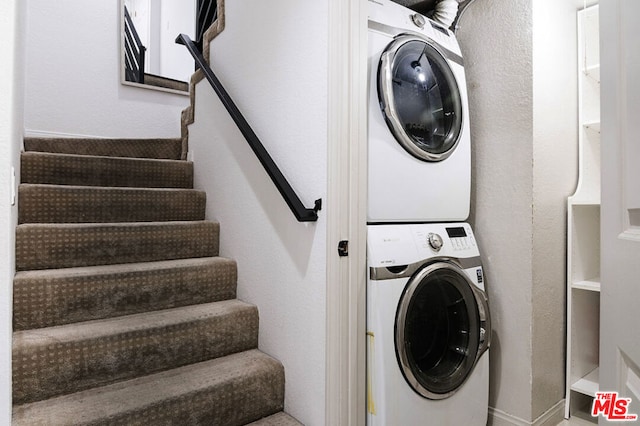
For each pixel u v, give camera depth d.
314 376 1.48
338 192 1.39
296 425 1.54
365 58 1.45
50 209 1.99
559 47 1.89
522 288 1.77
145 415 1.33
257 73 1.87
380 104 1.55
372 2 1.59
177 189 2.48
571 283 1.92
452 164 1.79
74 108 3.33
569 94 1.96
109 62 3.50
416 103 1.68
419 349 1.59
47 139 2.65
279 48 1.70
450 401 1.59
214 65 2.34
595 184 2.04
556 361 1.88
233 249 2.12
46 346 1.38
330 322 1.38
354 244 1.42
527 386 1.74
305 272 1.53
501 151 1.84
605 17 0.78
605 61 0.78
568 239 1.93
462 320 1.71
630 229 0.71
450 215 1.79
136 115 3.66
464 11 1.99
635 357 0.67
